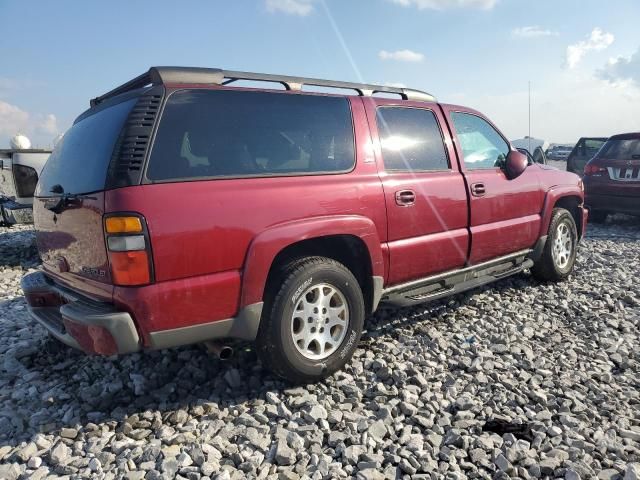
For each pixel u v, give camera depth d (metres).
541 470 2.43
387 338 4.01
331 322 3.28
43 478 2.42
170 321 2.68
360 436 2.68
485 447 2.61
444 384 3.30
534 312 4.64
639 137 8.92
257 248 2.88
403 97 4.14
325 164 3.35
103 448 2.66
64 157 3.22
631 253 7.14
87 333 2.63
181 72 2.92
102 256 2.64
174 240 2.63
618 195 8.95
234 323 2.89
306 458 2.54
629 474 2.34
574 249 5.66
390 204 3.60
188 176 2.75
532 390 3.19
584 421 2.87
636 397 3.13
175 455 2.56
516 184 4.75
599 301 4.92
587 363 3.60
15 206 7.80
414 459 2.50
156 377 3.36
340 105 3.55
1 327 4.52
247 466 2.45
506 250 4.73
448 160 4.19
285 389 3.18
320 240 3.33
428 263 3.96
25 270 7.04
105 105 3.20
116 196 2.54
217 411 2.98
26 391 3.29
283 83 3.34
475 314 4.57
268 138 3.12
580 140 13.26
